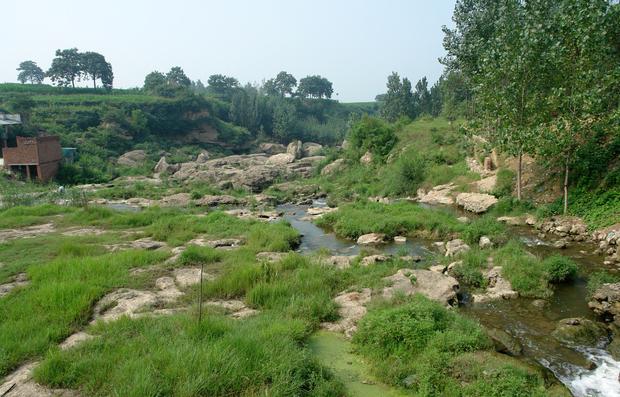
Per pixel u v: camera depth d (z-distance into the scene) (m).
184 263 15.08
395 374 8.09
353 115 94.69
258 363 7.56
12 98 67.94
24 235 20.66
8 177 43.59
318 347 9.45
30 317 9.96
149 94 93.50
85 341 8.57
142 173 58.53
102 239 19.45
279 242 18.55
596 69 19.72
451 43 32.44
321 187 43.22
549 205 21.47
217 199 35.84
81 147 62.62
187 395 6.68
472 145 31.28
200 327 8.73
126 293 11.99
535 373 7.75
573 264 13.53
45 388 7.18
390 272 13.85
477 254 15.28
